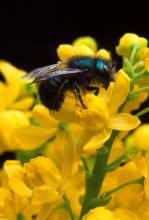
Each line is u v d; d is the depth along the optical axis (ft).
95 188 0.50
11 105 0.64
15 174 0.49
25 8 1.18
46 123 0.53
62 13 1.18
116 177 0.52
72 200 0.53
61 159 0.55
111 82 0.50
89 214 0.46
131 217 0.48
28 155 0.60
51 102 0.51
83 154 0.52
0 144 0.60
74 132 0.52
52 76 0.49
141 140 0.53
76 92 0.50
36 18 1.18
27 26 1.18
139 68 0.51
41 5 1.18
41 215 0.49
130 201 0.51
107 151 0.49
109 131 0.49
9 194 0.50
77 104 0.50
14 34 1.17
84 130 0.49
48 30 1.18
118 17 1.17
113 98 0.49
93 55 0.51
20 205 0.49
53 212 0.52
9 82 0.64
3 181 0.53
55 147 0.55
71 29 1.18
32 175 0.49
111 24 1.17
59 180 0.49
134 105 0.51
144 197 0.49
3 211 0.50
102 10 1.16
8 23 1.18
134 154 0.50
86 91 0.51
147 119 0.95
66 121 0.50
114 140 0.50
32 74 0.50
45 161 0.49
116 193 0.51
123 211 0.48
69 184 0.49
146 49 0.49
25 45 1.17
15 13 1.18
